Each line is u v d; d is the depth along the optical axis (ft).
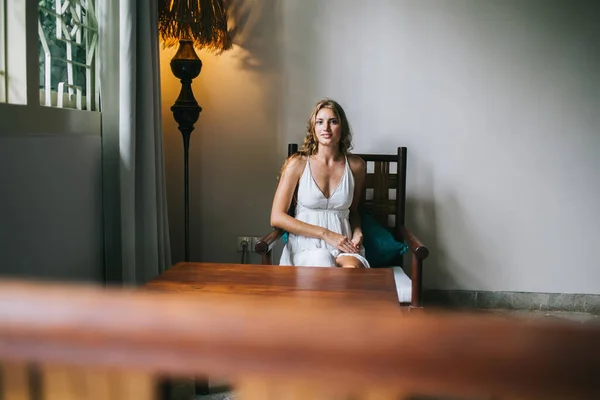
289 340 1.71
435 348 1.66
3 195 6.53
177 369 1.76
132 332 1.76
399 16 11.43
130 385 1.91
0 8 6.91
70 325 1.77
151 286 6.52
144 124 9.21
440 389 1.68
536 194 11.65
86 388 1.93
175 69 10.42
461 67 11.47
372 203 10.79
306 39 11.56
